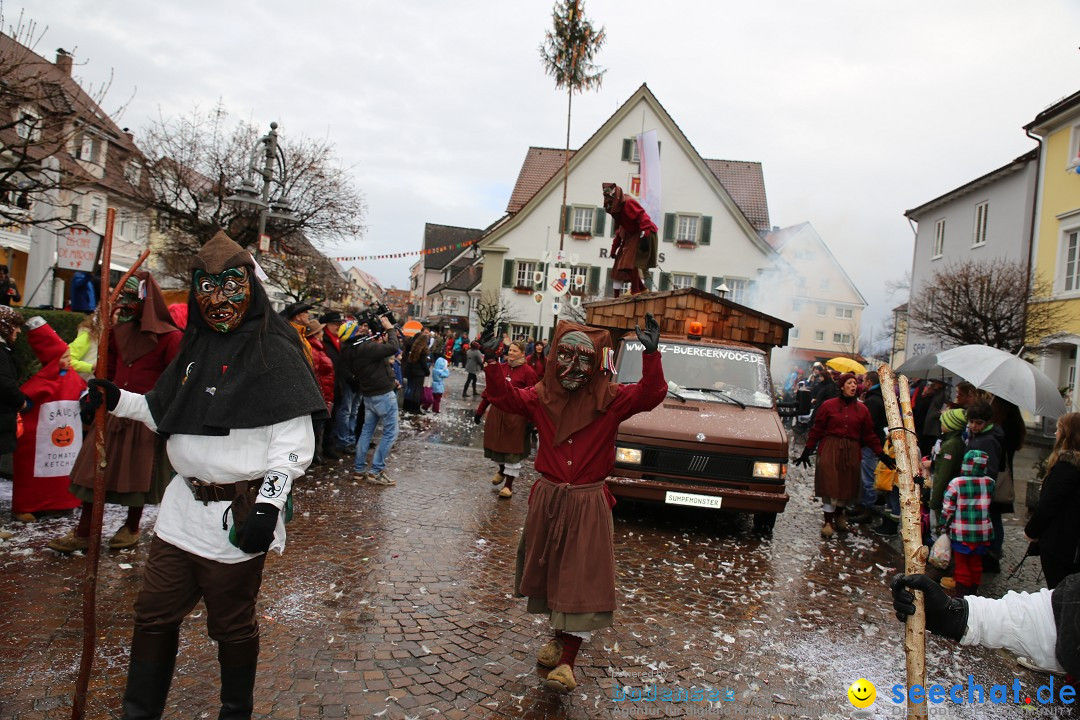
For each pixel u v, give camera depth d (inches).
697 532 292.5
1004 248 877.2
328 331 385.1
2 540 201.2
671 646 172.7
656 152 1343.5
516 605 188.5
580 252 1418.6
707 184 1408.7
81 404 106.8
